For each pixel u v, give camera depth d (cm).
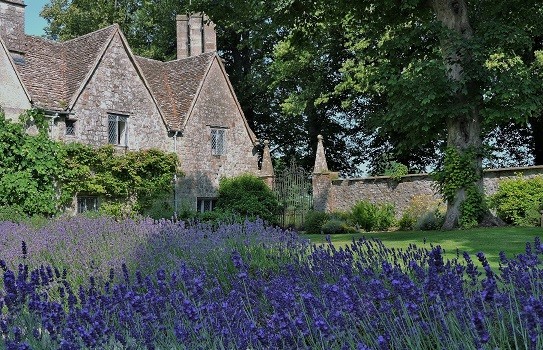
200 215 2242
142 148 2381
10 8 2155
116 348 397
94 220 1296
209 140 2638
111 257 868
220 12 1811
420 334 361
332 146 3591
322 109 3416
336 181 2645
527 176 2053
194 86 2655
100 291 579
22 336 418
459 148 1788
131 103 2356
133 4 3709
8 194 1952
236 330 376
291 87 3397
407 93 1705
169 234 1012
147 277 529
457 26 1797
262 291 537
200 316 388
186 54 3016
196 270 701
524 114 1695
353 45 2814
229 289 645
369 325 372
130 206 2295
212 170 2628
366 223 2361
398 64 1912
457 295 396
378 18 1989
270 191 2645
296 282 543
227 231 941
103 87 2269
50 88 2169
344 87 2825
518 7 1848
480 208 1759
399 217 2422
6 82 2011
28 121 2045
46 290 615
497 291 415
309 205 2650
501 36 1691
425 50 1917
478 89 1742
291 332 343
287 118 3544
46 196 2036
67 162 2109
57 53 2369
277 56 2994
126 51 2353
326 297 429
